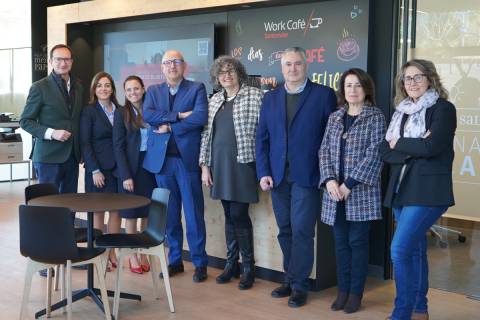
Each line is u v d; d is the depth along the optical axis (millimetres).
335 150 3938
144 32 6809
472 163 4504
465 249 4629
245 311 4137
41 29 9695
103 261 4020
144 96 5016
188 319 3980
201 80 6227
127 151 4918
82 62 7418
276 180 4230
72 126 4934
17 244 5918
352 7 5004
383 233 4926
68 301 3646
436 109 3404
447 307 4293
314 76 5320
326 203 4016
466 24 4438
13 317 3980
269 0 5348
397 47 4797
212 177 4656
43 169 4852
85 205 3799
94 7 6953
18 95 10492
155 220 4238
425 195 3389
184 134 4672
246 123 4402
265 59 5711
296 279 4266
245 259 4672
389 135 3625
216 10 5988
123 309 4160
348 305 4105
